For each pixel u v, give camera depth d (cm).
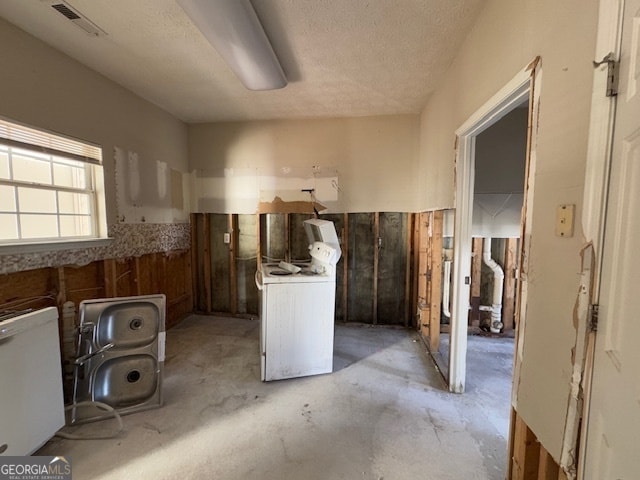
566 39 101
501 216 322
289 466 157
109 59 227
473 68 184
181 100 310
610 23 83
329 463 159
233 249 387
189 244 392
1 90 179
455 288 220
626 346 77
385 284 367
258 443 172
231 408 204
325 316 247
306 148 366
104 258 256
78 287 238
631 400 75
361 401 213
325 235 265
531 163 122
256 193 377
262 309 236
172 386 231
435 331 284
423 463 159
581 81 94
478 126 185
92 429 182
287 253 372
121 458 161
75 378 192
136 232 294
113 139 264
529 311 121
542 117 114
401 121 347
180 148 370
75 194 237
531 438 125
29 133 198
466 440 176
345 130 358
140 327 207
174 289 365
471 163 211
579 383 93
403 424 189
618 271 81
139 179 298
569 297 98
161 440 174
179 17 179
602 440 85
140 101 298
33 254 198
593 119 88
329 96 295
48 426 163
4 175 188
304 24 184
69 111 222
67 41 203
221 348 299
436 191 274
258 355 284
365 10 171
